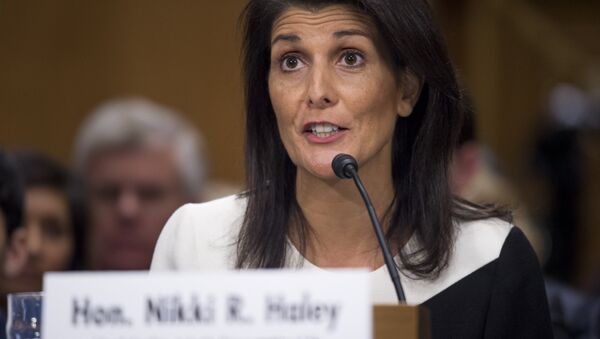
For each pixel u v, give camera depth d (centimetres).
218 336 453
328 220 632
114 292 458
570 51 2052
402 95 627
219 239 657
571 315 933
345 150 594
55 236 966
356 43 596
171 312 456
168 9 1542
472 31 1911
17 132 1535
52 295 459
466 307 630
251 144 648
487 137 1916
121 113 1107
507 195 1102
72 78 1539
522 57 1955
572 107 1964
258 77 637
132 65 1541
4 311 876
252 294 453
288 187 644
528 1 1984
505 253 644
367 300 448
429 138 641
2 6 1540
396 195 643
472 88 1916
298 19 599
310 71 597
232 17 1539
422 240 636
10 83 1538
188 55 1539
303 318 451
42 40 1541
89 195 1086
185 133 1119
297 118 597
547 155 1939
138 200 1082
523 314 643
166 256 669
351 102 593
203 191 1129
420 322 486
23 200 802
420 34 608
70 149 1538
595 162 2031
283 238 640
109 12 1541
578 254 1955
